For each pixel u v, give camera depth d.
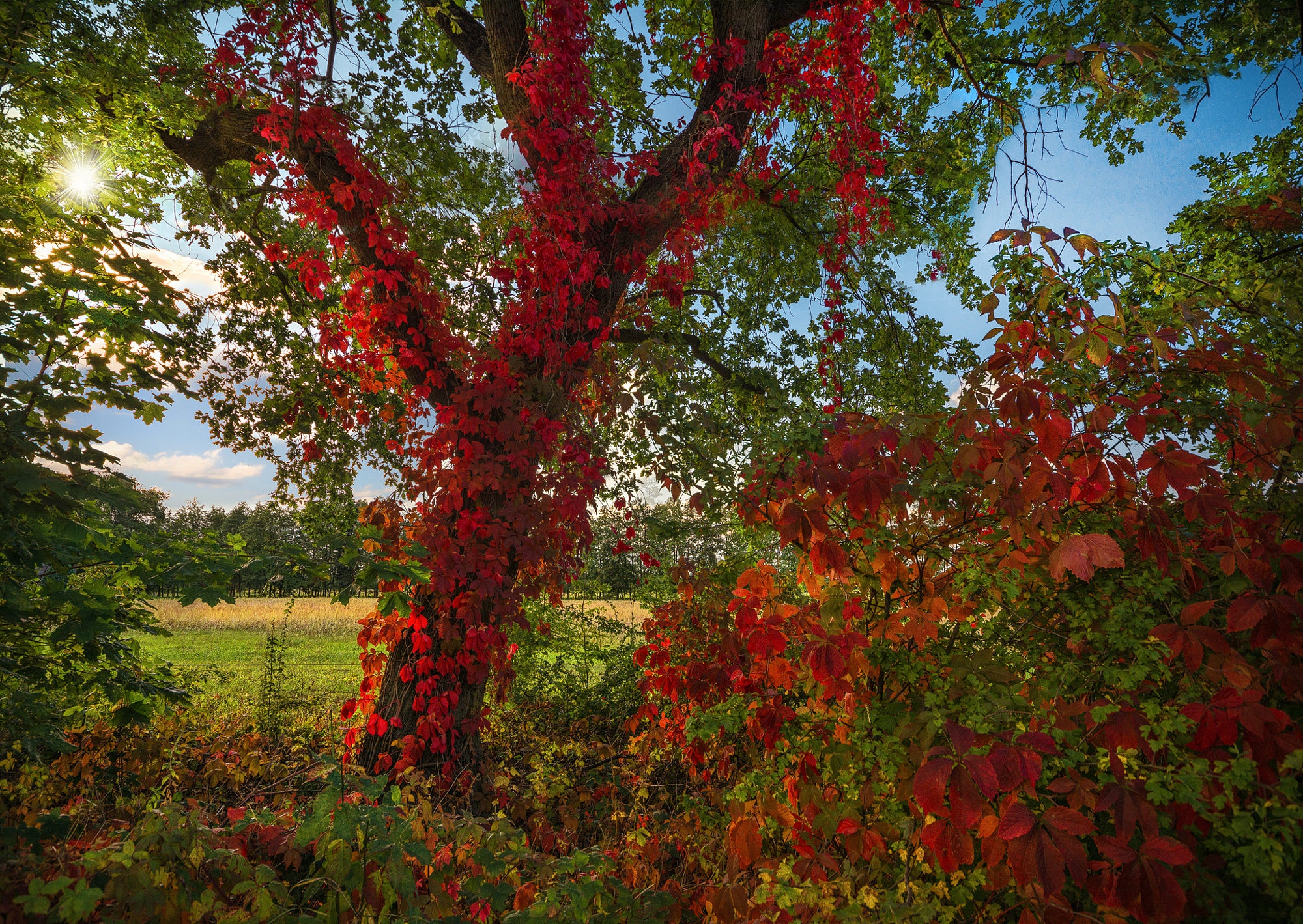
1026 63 7.30
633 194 5.41
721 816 2.81
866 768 2.16
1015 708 1.90
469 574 4.34
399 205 5.80
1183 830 1.71
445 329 5.08
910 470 2.51
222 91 4.81
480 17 6.23
